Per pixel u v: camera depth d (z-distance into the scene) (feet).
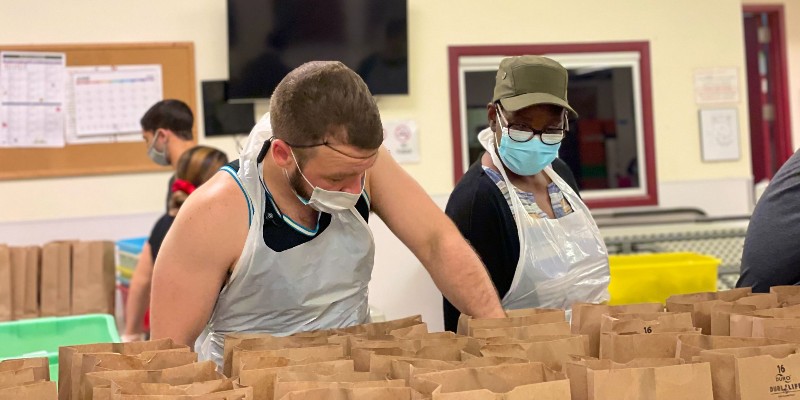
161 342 3.94
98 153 12.94
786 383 3.30
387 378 3.40
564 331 4.04
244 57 13.17
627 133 14.83
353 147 4.07
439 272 4.91
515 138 5.81
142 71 13.07
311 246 4.69
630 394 3.17
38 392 3.19
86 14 12.94
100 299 10.98
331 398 3.15
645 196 14.82
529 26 14.53
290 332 4.92
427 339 3.97
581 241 6.13
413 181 5.03
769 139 18.40
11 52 12.59
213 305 4.69
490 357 3.48
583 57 14.69
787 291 4.59
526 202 6.05
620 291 7.10
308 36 13.38
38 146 12.71
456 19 14.26
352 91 4.07
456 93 14.20
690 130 15.14
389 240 6.84
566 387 3.11
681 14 15.07
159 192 13.19
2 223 12.63
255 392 3.39
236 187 4.51
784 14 17.92
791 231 4.92
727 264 11.09
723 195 15.20
